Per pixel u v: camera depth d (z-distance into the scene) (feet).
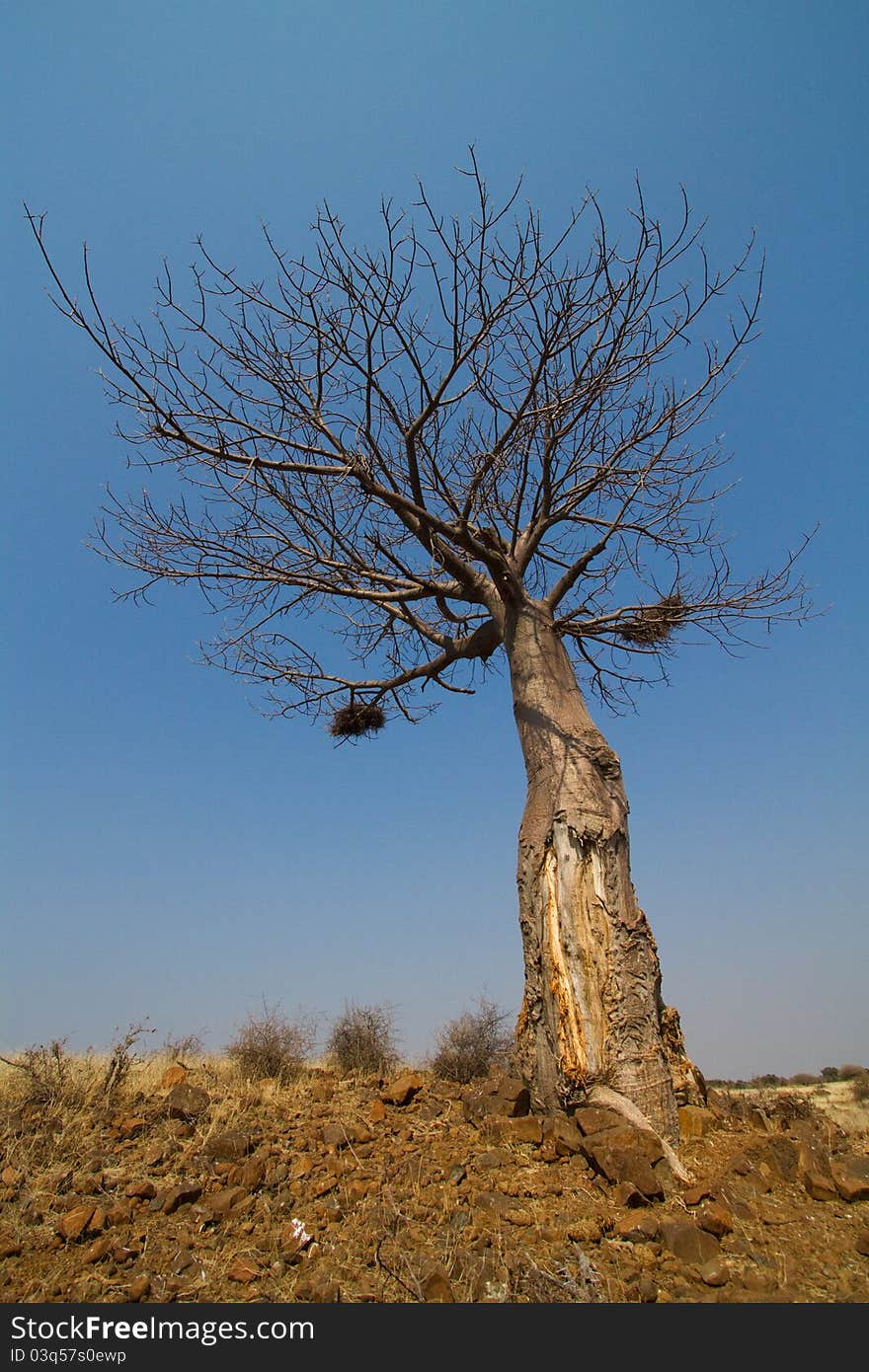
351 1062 30.22
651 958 18.90
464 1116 18.95
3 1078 22.12
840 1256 13.07
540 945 19.07
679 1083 18.74
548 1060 18.25
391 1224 13.99
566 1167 16.03
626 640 29.12
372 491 21.94
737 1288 12.15
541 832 20.06
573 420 22.54
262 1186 15.71
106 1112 19.12
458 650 25.54
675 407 22.94
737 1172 15.75
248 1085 22.77
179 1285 12.42
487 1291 12.10
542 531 24.11
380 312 20.01
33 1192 15.16
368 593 25.22
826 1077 52.60
